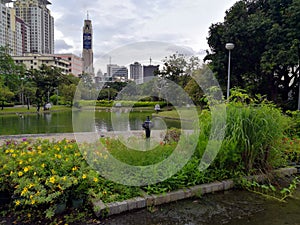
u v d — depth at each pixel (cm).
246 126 337
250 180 332
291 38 956
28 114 1783
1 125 1101
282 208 275
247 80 1259
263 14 1098
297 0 943
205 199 295
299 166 393
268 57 1009
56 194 232
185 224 240
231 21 1147
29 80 2562
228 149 332
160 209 269
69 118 1473
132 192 282
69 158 282
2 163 273
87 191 260
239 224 242
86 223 237
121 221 242
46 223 235
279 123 350
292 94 1233
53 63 4612
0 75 2173
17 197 253
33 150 320
